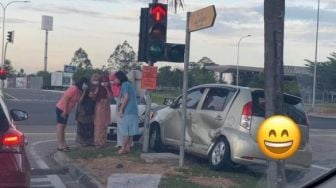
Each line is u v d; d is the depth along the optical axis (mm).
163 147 13344
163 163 11617
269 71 7309
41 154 14008
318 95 64188
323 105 56812
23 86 105938
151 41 12641
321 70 63750
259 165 10391
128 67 72312
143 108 15547
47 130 20453
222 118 10906
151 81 12930
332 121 38938
